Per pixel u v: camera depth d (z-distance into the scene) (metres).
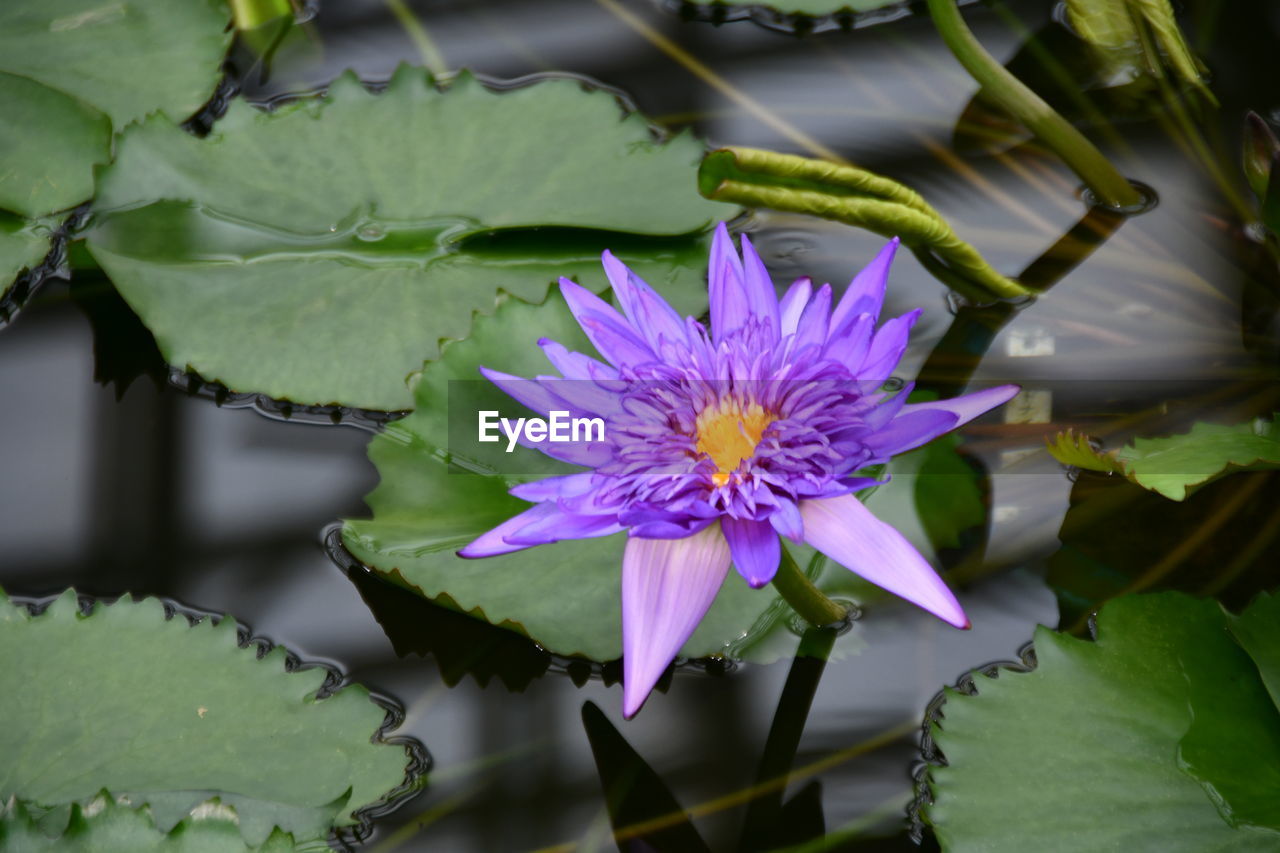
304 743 1.50
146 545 1.56
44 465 1.58
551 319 1.57
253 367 1.58
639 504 1.46
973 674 1.50
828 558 1.54
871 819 1.49
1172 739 1.48
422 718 1.51
